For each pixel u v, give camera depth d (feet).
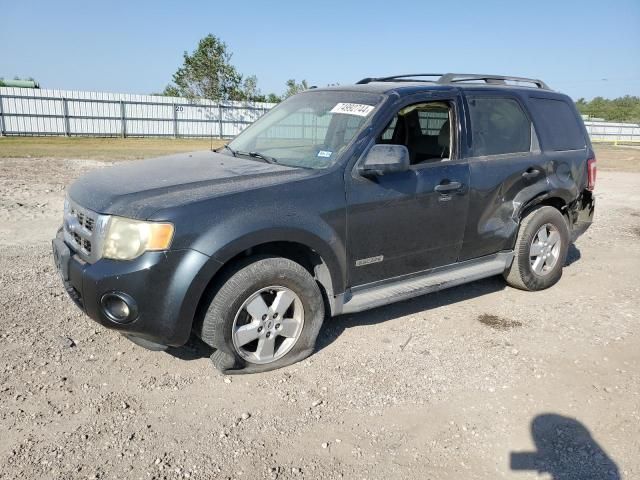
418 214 13.55
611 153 100.94
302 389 11.18
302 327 11.99
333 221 12.00
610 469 9.08
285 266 11.42
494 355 12.96
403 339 13.65
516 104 16.39
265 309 11.43
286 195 11.44
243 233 10.62
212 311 10.89
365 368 12.13
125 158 57.52
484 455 9.37
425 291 14.06
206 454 9.07
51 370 11.39
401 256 13.62
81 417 9.89
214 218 10.52
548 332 14.35
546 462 9.23
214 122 123.13
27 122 102.68
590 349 13.41
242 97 131.54
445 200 14.02
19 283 16.08
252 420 10.07
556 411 10.69
